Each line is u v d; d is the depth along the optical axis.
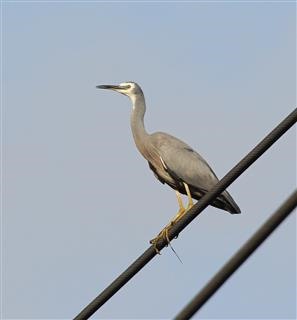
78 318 13.19
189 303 8.74
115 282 13.28
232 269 8.50
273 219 8.27
